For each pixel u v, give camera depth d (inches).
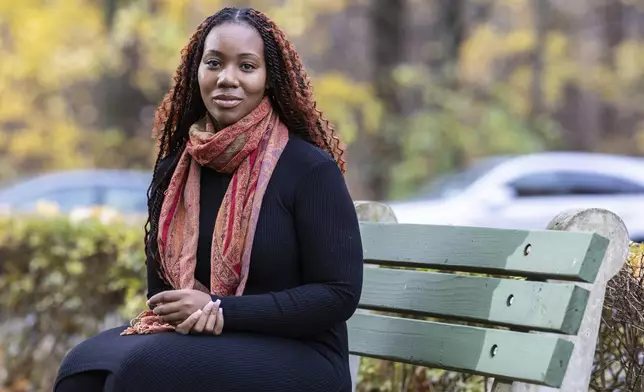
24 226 222.5
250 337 113.0
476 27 937.5
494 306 115.8
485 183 451.2
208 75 121.6
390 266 137.6
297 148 120.4
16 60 837.8
